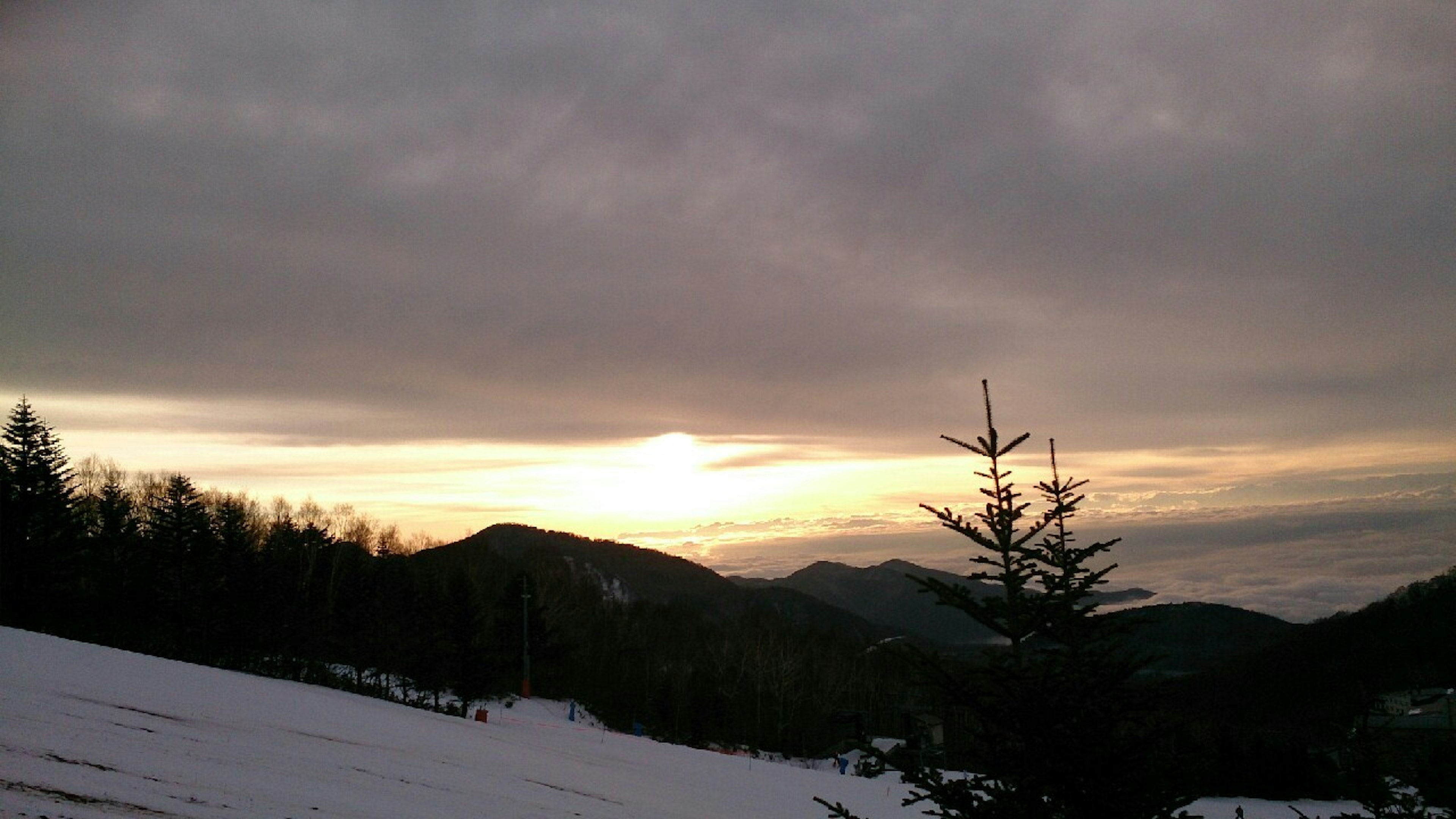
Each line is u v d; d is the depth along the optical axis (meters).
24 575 51.59
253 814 10.97
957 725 10.60
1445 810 11.78
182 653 52.84
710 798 26.12
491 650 56.28
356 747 19.91
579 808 18.55
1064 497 10.55
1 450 53.00
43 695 16.69
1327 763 13.66
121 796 10.33
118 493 79.06
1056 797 9.09
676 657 96.31
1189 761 9.31
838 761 48.72
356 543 114.81
